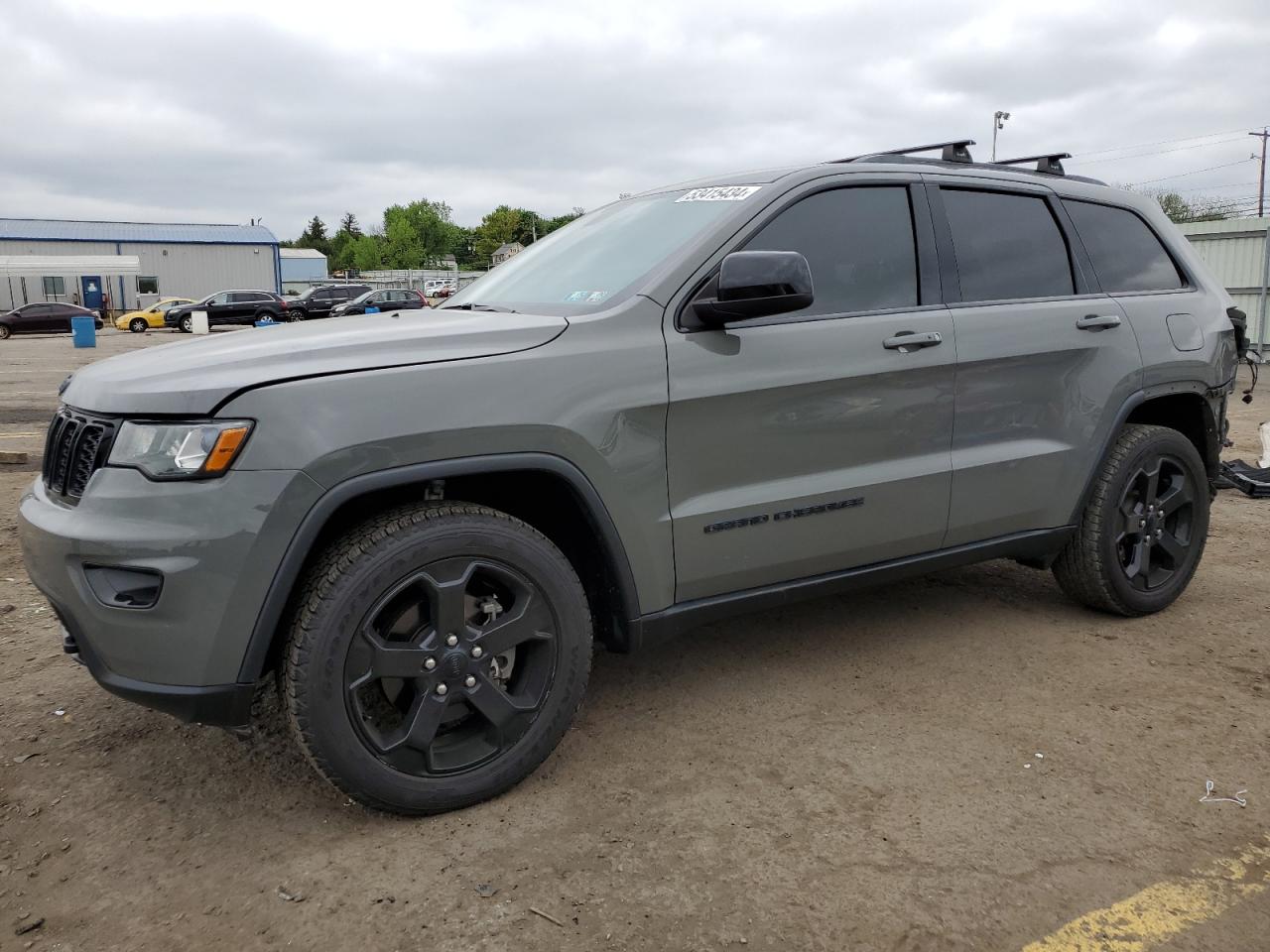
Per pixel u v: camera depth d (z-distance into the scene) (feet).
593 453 8.99
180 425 7.72
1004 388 11.79
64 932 7.21
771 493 10.14
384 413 8.07
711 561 9.93
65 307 121.29
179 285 195.42
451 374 8.43
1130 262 13.67
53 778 9.45
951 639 12.95
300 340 8.77
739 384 9.77
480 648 8.59
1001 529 12.16
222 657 7.75
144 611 7.67
